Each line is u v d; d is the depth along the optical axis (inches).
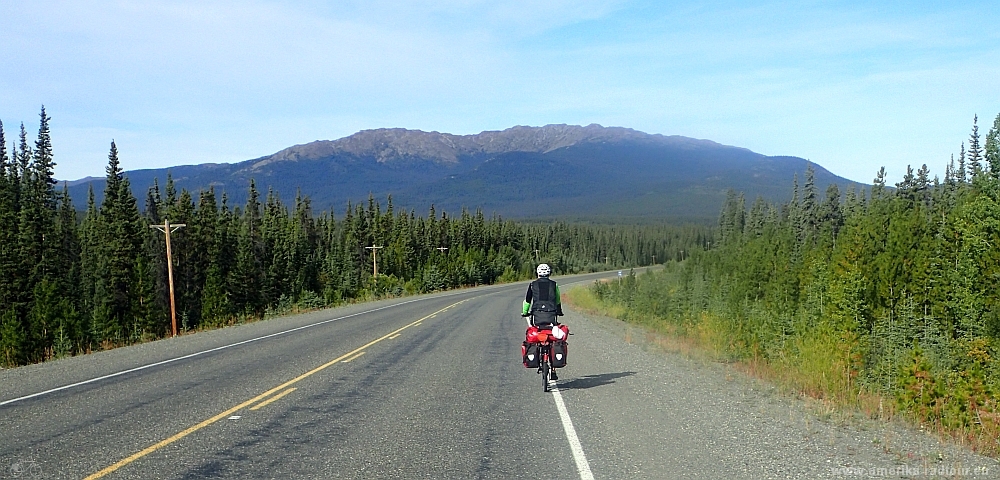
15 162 2450.8
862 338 528.1
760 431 296.2
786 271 1159.6
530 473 235.1
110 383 452.8
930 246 897.5
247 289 2349.9
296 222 3442.4
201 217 2394.2
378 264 3587.6
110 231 2233.0
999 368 452.4
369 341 756.6
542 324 412.5
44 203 2404.0
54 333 1042.7
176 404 369.1
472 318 1208.8
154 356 629.9
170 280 1341.0
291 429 306.5
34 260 2144.4
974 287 776.3
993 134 895.7
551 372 419.8
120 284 2086.6
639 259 6796.3
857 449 263.7
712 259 1969.7
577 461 249.6
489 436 292.2
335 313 1414.9
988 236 807.1
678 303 1242.0
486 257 4510.3
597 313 1492.4
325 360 575.5
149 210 2824.8
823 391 398.3
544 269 423.8
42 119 2437.3
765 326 613.3
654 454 258.5
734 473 232.1
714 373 492.4
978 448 265.3
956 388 332.5
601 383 444.8
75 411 350.9
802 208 2797.7
